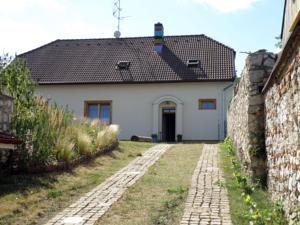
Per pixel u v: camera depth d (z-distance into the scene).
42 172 10.27
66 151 11.34
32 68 29.17
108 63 28.83
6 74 11.28
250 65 9.30
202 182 10.06
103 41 31.34
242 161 11.05
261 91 9.12
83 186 9.69
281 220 6.08
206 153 15.67
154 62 28.23
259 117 9.12
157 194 8.84
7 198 7.97
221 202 8.01
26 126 10.52
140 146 17.92
